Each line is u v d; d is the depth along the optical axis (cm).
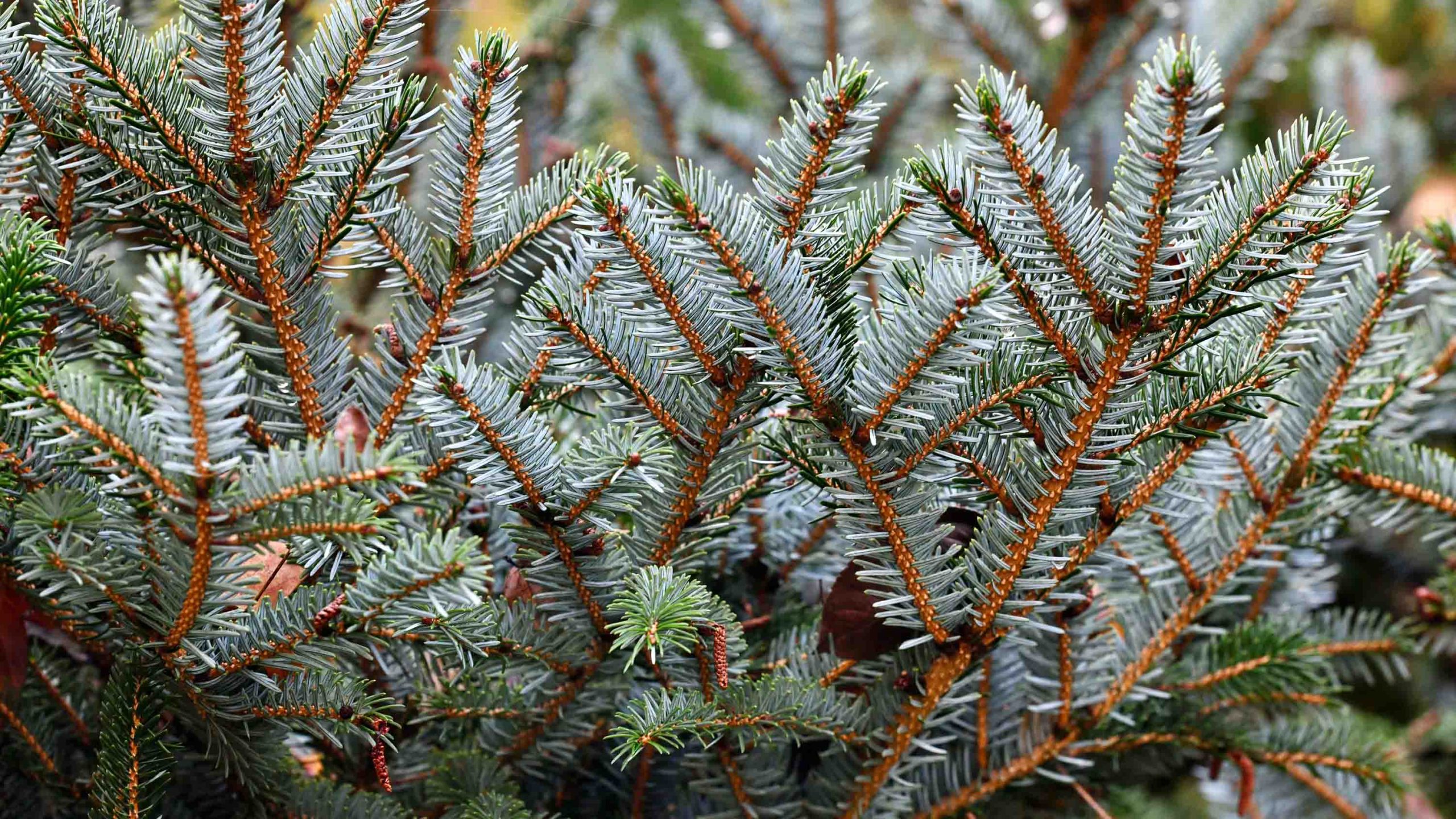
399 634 96
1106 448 96
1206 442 97
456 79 97
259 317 101
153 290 88
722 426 98
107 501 94
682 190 92
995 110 92
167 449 90
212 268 99
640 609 95
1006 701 105
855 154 96
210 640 95
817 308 94
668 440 98
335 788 102
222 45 94
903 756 101
